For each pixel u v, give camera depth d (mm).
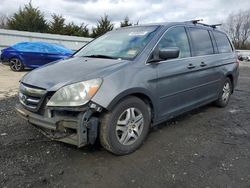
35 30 33531
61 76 3166
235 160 3318
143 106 3477
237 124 4770
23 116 3340
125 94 3141
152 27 4184
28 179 2781
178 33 4316
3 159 3184
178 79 4031
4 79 9773
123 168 3061
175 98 4051
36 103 3137
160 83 3686
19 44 12445
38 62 12328
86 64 3473
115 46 4043
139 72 3389
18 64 12227
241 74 15203
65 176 2861
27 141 3707
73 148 3508
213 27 5605
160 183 2773
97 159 3248
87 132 2980
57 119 2963
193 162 3242
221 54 5480
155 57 3684
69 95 2900
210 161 3279
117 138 3207
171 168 3084
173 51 3621
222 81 5492
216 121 4910
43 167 3027
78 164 3119
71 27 36500
